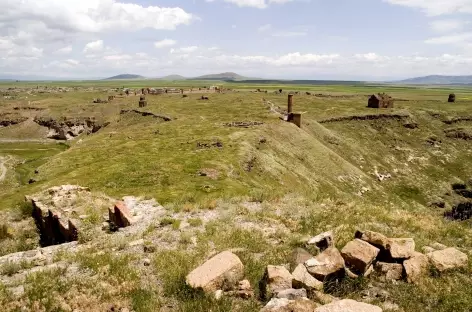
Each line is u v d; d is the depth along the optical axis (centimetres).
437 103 15538
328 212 1650
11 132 13412
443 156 10781
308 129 9456
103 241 1410
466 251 1195
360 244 1029
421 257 1023
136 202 2066
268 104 13262
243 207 1767
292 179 5597
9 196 3931
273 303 780
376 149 10362
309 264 950
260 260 1094
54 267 1111
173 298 895
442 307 836
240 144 6050
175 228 1484
